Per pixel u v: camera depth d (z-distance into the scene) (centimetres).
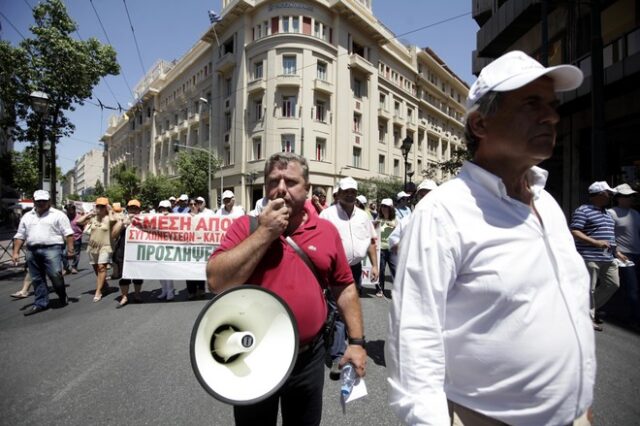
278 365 128
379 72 3344
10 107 1269
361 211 435
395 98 3612
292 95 2723
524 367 105
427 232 111
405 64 3700
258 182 2802
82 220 711
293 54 2694
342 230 417
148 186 3909
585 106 1046
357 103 3058
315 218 172
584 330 115
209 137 3253
